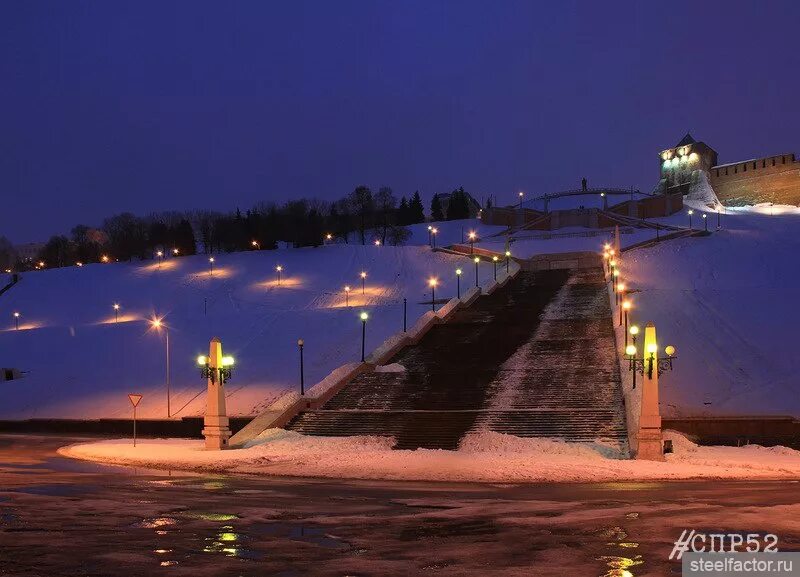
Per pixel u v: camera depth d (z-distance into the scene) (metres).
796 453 35.06
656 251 94.19
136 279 111.69
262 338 69.50
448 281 90.38
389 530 15.22
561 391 43.81
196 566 11.95
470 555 12.87
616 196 150.00
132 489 22.25
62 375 67.94
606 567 12.00
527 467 28.27
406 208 170.38
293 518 16.72
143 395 59.25
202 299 97.25
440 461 30.58
